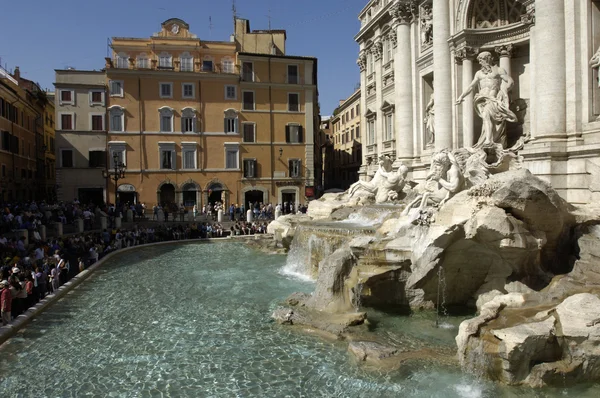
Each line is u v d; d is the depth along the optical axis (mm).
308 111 59625
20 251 23812
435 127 29672
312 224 24703
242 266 25844
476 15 27484
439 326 14836
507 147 26219
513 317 11812
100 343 14266
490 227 14156
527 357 10539
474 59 27703
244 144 57938
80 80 53969
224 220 46656
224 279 22391
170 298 19078
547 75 20531
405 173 28844
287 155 59281
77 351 13711
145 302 18531
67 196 53875
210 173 57125
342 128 82625
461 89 28359
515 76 26953
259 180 58469
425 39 33219
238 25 61594
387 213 23797
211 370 12211
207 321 15969
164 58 56375
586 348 10508
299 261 23938
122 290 20578
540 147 20594
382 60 40750
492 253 15523
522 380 10633
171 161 56062
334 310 15891
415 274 16125
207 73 56469
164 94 55844
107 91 54438
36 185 60406
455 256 15977
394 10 35250
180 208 51438
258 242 34344
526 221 14555
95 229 36969
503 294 14461
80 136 54094
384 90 40344
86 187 54344
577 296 11773
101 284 21781
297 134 59531
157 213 45469
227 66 58062
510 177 14570
